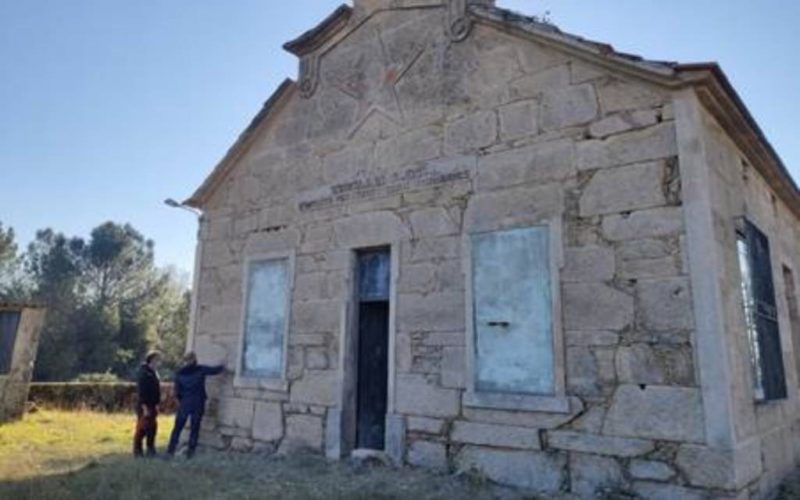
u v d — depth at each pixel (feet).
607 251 21.06
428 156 26.81
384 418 27.04
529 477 21.21
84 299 133.59
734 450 17.60
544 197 22.90
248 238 33.68
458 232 25.07
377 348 28.04
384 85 29.37
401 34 29.27
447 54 27.20
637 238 20.49
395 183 27.71
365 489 21.22
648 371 19.49
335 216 29.84
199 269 35.78
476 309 23.80
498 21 25.26
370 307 28.73
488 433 22.52
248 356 31.65
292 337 30.04
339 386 27.53
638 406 19.45
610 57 21.70
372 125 29.40
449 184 25.80
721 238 20.38
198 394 30.68
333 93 31.71
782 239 31.42
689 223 19.54
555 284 21.88
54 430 41.65
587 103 22.57
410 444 24.63
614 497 19.13
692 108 20.18
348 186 29.60
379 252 28.53
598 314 20.83
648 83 21.25
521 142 23.99
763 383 21.70
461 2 27.14
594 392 20.40
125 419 51.29
